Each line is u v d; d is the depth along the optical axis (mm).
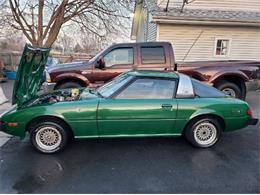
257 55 12062
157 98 4180
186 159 3914
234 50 11906
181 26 11383
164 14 10727
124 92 4160
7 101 8422
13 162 3787
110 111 4000
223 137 4930
